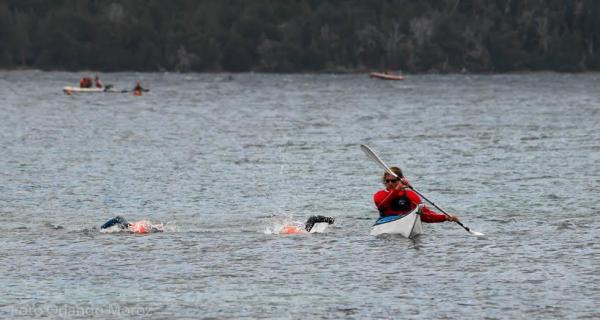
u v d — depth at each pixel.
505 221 85.69
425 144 166.50
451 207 95.25
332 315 55.75
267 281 63.28
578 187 107.69
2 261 69.25
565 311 56.09
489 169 126.25
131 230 80.50
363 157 143.25
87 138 177.12
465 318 55.00
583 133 189.88
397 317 55.31
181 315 55.94
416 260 69.00
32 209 94.75
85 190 107.12
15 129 199.50
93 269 66.75
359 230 81.06
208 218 88.94
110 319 55.19
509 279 63.31
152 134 188.62
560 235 78.00
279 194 104.56
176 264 68.12
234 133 193.50
